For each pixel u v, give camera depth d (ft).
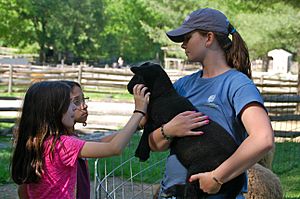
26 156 11.05
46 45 187.42
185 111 10.09
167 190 10.21
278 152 34.73
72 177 11.19
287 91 76.79
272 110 55.36
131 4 203.92
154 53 210.18
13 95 77.51
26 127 11.19
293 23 59.00
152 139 10.30
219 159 9.66
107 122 47.55
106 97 76.33
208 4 64.80
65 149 10.86
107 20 200.85
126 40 207.62
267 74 94.27
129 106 63.10
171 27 78.95
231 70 10.08
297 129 46.06
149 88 10.45
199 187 9.77
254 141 9.09
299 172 29.86
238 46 10.25
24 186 11.30
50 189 10.95
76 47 193.26
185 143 9.95
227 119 9.82
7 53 184.55
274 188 16.52
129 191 23.24
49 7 179.52
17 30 149.07
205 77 10.41
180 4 69.41
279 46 62.80
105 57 209.97
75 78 85.05
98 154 10.64
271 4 59.11
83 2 185.78
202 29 10.09
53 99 11.12
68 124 11.37
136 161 28.02
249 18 60.85
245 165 9.16
